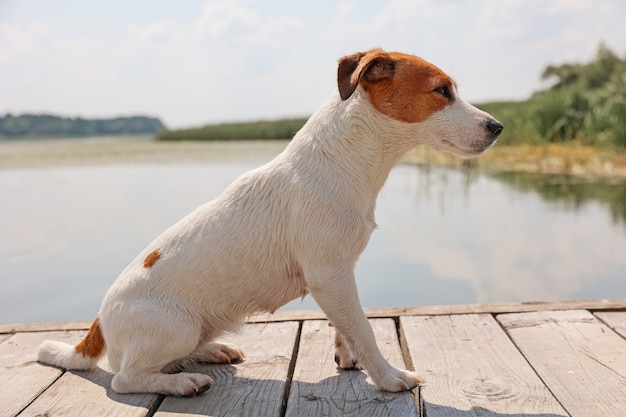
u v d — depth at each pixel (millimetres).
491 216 2348
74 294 1559
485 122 911
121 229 2248
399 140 927
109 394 914
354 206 903
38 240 2127
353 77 876
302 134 948
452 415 827
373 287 1528
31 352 1070
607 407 831
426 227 2186
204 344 973
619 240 1899
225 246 910
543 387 884
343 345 961
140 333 896
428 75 911
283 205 908
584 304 1155
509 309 1152
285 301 951
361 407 855
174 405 876
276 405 871
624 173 3369
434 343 1037
